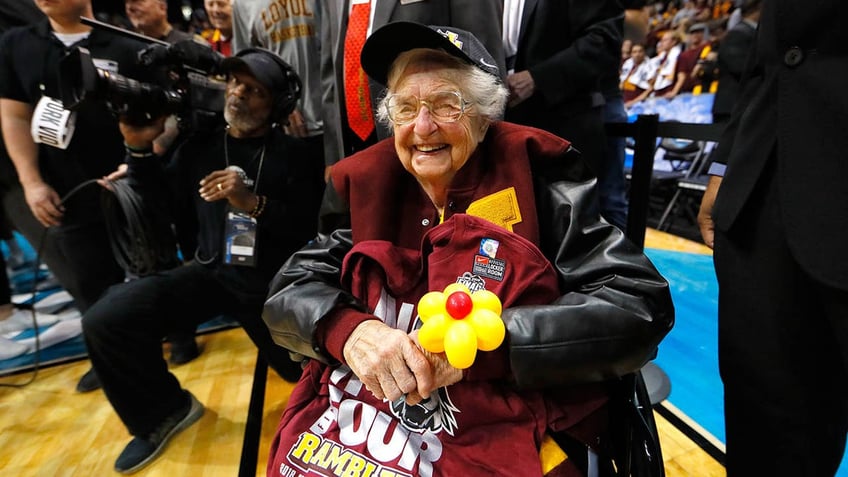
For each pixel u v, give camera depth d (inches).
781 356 30.2
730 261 32.0
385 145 35.3
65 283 71.4
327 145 59.7
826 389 30.1
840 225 24.1
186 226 66.1
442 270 27.8
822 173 24.7
